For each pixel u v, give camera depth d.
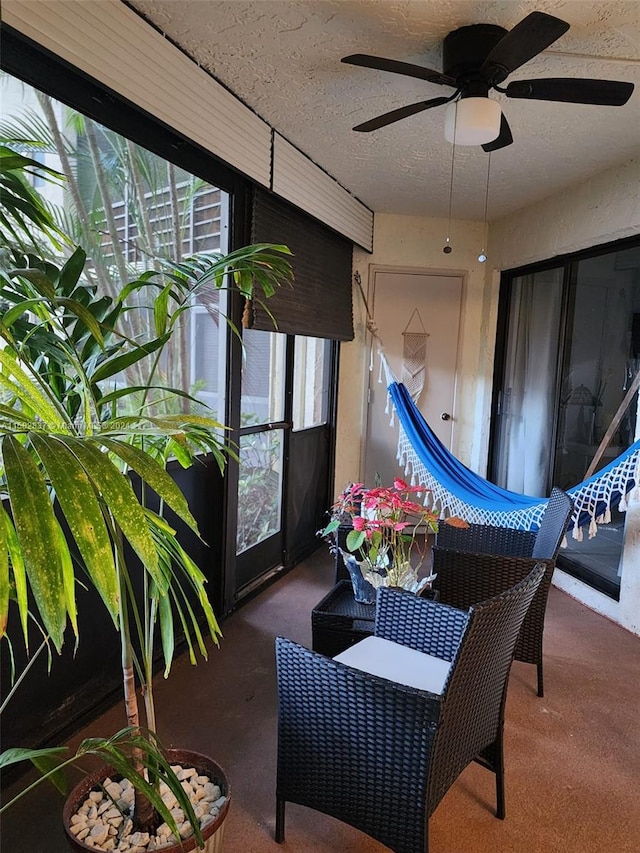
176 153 2.12
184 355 2.49
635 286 2.93
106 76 1.67
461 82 1.83
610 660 2.44
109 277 2.07
